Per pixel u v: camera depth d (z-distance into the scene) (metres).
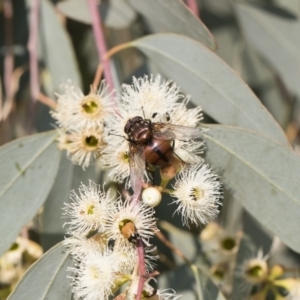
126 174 0.21
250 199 0.22
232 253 0.25
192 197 0.21
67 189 0.23
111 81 0.23
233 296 0.24
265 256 0.25
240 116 0.23
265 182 0.22
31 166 0.23
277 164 0.22
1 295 0.24
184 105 0.22
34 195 0.23
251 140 0.22
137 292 0.19
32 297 0.21
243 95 0.23
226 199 0.26
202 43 0.24
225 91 0.23
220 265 0.25
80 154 0.22
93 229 0.21
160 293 0.21
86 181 0.23
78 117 0.22
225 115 0.23
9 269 0.24
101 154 0.22
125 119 0.21
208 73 0.23
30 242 0.25
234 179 0.22
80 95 0.22
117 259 0.20
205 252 0.25
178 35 0.23
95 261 0.20
